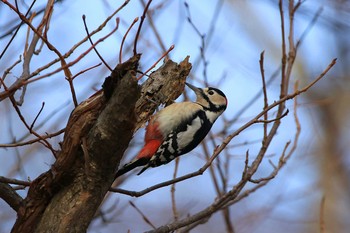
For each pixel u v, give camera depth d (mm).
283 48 10648
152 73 10992
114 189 9242
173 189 10609
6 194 8578
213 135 13172
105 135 8086
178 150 12555
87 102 8398
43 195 8555
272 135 10148
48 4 8172
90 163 8289
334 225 17438
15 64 8398
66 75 8133
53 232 8219
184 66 11055
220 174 11984
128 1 8039
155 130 12398
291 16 11219
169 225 9609
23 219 8523
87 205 8375
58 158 8406
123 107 7930
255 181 9984
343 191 17891
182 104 12891
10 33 9477
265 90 10266
